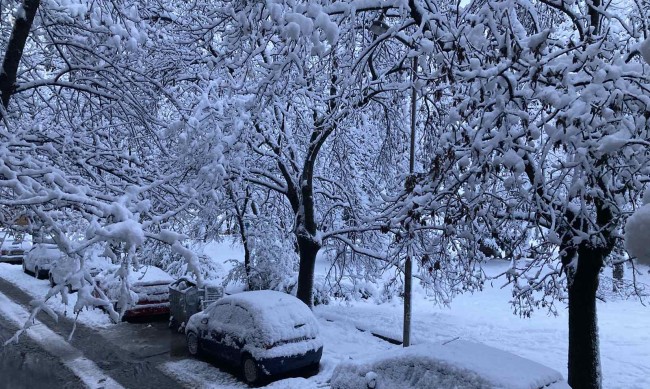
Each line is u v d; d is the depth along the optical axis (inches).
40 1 329.7
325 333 595.5
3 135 290.7
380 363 277.1
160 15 498.0
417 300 856.3
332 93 584.1
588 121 256.1
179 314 580.1
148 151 433.1
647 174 301.3
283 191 637.3
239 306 439.8
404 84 482.3
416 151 647.8
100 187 323.9
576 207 330.0
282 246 755.4
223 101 406.9
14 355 472.1
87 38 365.4
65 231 271.1
